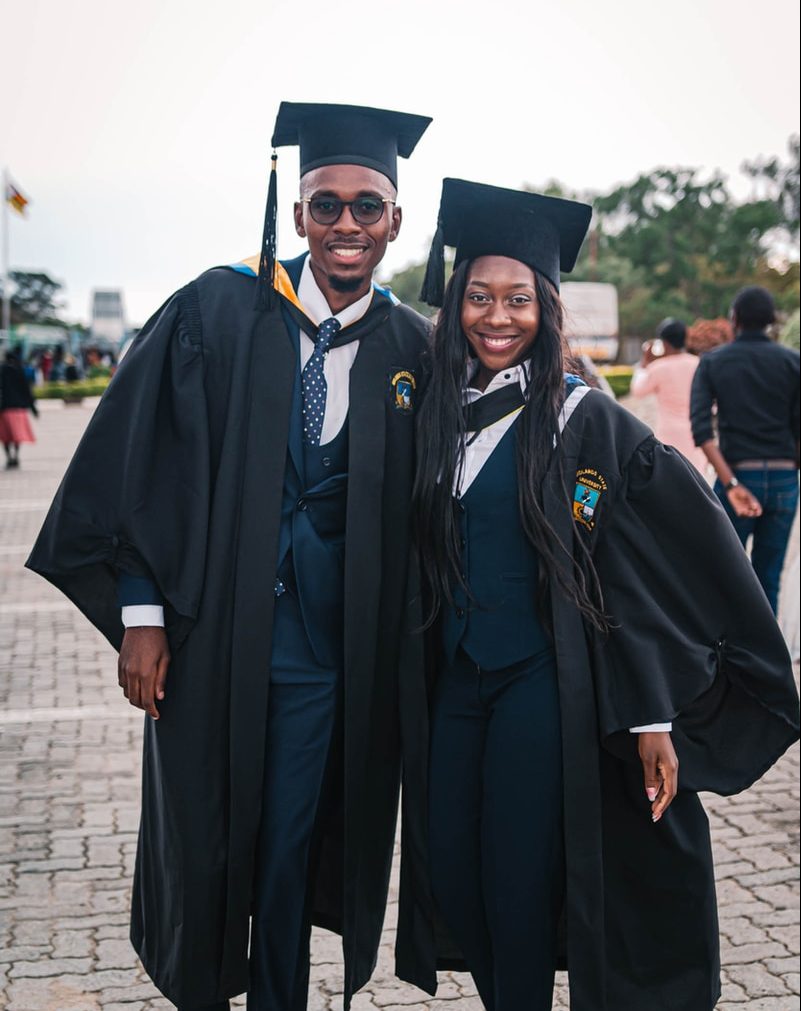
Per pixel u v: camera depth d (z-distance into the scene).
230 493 2.43
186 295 2.54
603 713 2.39
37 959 3.15
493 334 2.43
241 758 2.42
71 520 2.41
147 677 2.42
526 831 2.39
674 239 76.56
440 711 2.53
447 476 2.43
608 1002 2.50
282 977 2.50
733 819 4.18
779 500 6.05
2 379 16.42
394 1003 3.01
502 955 2.42
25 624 7.36
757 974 3.11
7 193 38.81
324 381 2.52
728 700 2.54
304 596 2.46
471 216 2.45
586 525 2.40
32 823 4.05
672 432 7.64
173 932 2.49
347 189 2.50
